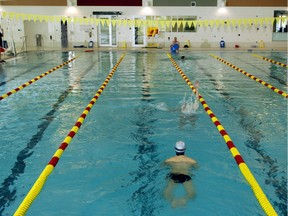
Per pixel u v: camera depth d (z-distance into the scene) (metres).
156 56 14.82
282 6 19.34
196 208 2.78
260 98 6.56
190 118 5.22
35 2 19.23
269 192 3.03
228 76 9.29
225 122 5.05
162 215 2.69
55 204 2.86
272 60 13.30
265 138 4.38
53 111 5.67
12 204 2.88
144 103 6.15
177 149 3.54
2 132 4.64
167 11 19.48
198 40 19.94
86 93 7.01
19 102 6.29
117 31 19.81
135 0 19.33
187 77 9.11
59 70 10.51
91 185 3.17
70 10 19.36
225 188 3.08
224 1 19.25
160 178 3.26
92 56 14.89
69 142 4.21
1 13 14.38
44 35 19.89
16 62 12.59
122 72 9.99
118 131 4.65
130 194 3.00
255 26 19.66
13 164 3.65
